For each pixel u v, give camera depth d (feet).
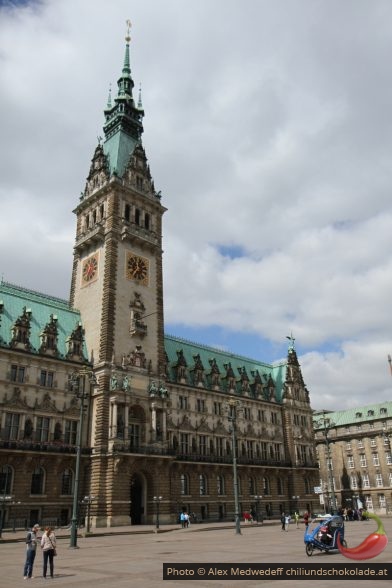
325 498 467.11
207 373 344.69
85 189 318.86
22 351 234.79
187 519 231.91
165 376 281.95
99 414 241.96
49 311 270.05
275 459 359.46
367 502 441.68
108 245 279.90
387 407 467.52
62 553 126.93
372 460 450.30
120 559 108.17
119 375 254.68
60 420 237.25
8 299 256.32
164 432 262.06
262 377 393.29
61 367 247.91
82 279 292.81
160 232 313.32
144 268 294.46
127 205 298.97
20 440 221.25
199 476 299.58
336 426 485.56
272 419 372.58
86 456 235.20
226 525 244.63
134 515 251.39
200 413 317.42
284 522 216.13
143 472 250.98
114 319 265.54
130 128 336.08
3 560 112.68
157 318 290.56
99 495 227.40
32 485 219.82
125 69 353.31
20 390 229.04
